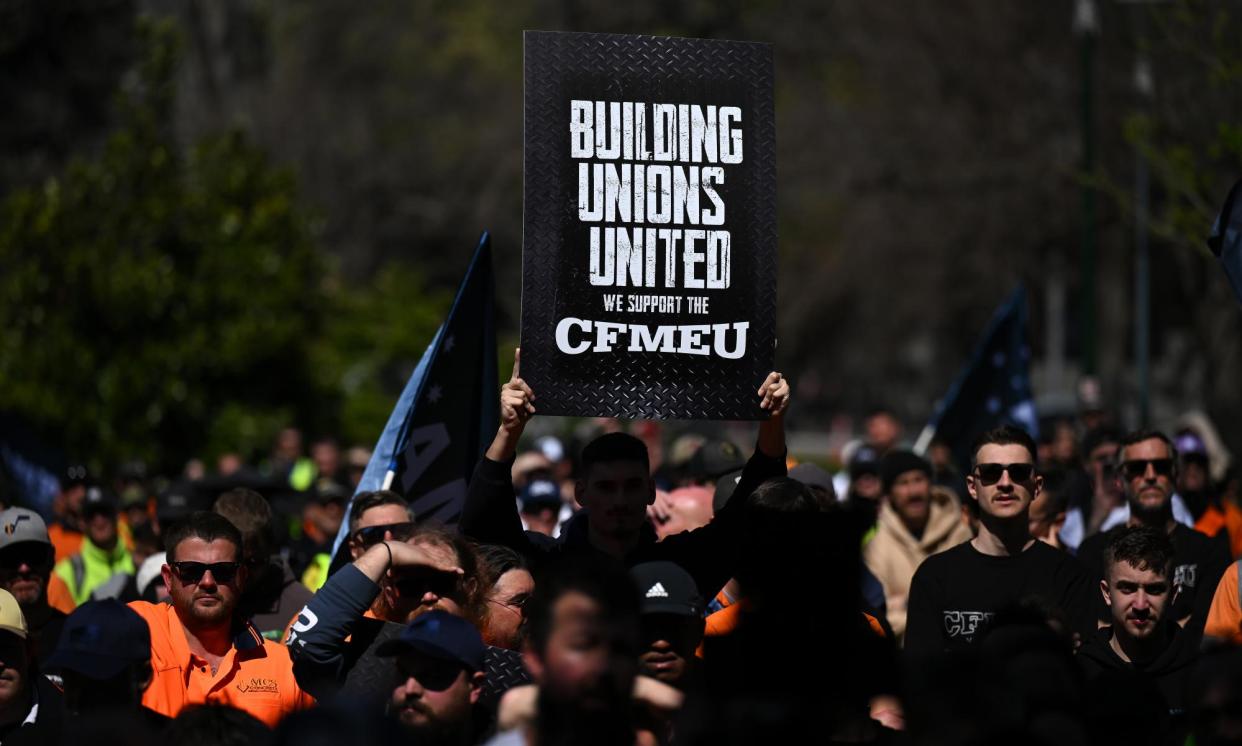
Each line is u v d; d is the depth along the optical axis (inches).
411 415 967.6
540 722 502.6
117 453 2113.7
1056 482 1118.4
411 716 578.6
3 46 2815.0
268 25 4832.7
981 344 1550.2
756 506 583.2
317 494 1368.1
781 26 4552.2
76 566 1233.4
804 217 4598.9
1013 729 526.9
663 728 546.9
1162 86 1802.4
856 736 541.3
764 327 731.4
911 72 3560.5
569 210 719.1
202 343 2172.7
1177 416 4175.7
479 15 6156.5
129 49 2970.0
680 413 722.8
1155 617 794.8
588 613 496.1
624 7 5521.7
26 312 2139.5
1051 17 3336.6
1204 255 1849.2
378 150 5979.3
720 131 732.0
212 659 737.6
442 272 6018.7
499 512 752.3
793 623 558.6
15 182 2861.7
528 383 717.3
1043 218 3582.7
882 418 1771.7
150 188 2231.8
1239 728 527.2
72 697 620.1
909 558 1175.0
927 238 4003.4
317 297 2359.7
